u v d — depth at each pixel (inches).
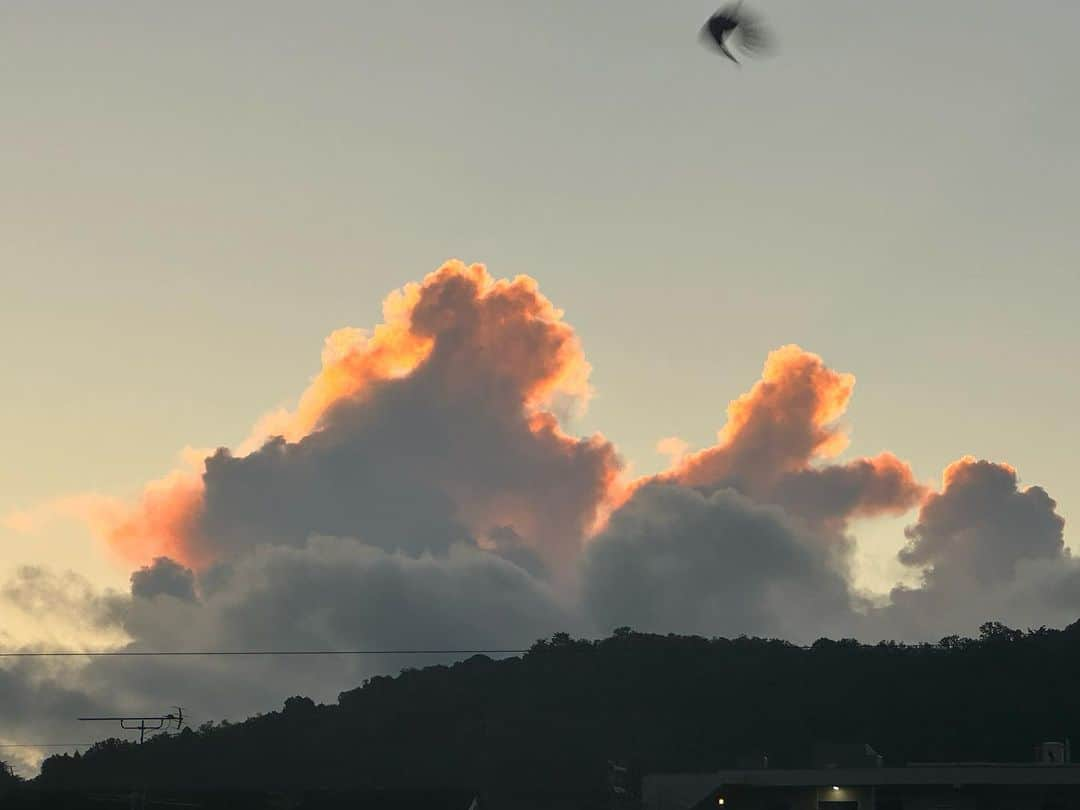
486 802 5841.5
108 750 6294.3
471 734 6860.2
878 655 7810.0
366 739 6875.0
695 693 7534.5
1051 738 6781.5
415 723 6988.2
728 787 4512.8
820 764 4662.9
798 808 4451.3
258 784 6318.9
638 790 6186.0
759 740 7057.1
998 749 6835.6
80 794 5733.3
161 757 6353.3
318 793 5856.3
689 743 7027.6
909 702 7258.9
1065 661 7386.8
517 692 7578.7
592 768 6343.5
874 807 4375.0
